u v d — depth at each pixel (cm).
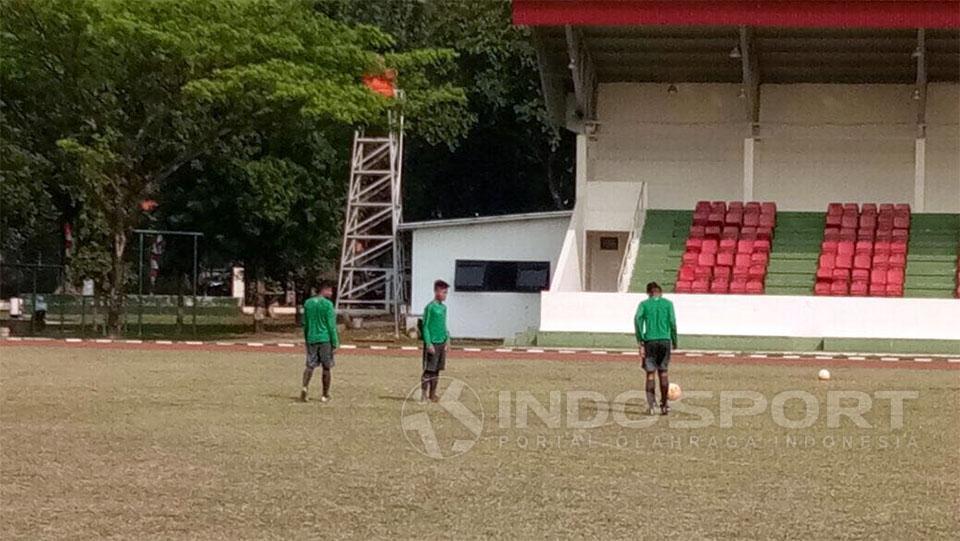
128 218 5069
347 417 2338
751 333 4497
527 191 7850
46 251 7950
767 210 5097
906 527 1454
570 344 4566
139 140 4972
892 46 4978
